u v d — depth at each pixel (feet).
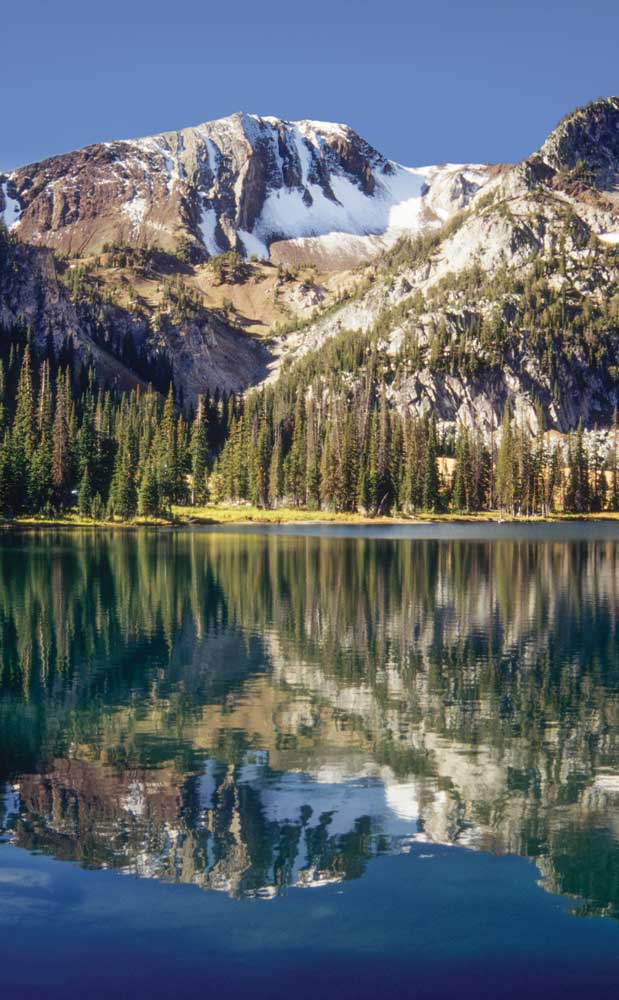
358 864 57.00
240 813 65.82
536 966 44.65
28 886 53.16
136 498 588.09
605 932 48.06
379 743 85.35
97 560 291.58
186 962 44.73
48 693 106.22
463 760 79.92
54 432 592.60
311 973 43.80
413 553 343.05
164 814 65.82
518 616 170.81
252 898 51.75
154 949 45.88
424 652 133.28
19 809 66.54
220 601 189.78
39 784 72.54
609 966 44.52
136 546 367.66
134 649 134.82
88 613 171.42
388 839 61.26
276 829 62.64
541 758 80.59
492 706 100.27
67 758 80.07
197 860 57.36
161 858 57.67
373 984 42.70
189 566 272.72
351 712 97.45
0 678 114.32
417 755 81.46
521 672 119.03
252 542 409.90
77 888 53.16
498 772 76.43
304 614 172.04
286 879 54.39
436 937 47.26
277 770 76.64
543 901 51.78
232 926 48.42
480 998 41.75
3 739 86.43
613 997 41.68
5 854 58.03
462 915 49.98
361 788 72.08
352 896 52.42
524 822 64.59
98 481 590.96
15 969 43.93
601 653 132.46
